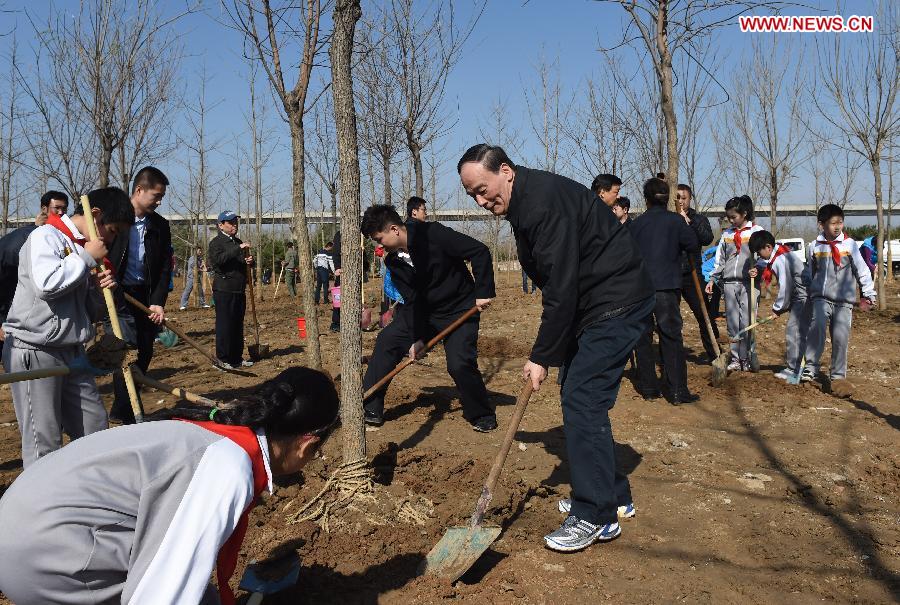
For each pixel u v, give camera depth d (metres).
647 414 6.00
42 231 3.50
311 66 5.97
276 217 27.16
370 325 11.45
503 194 3.46
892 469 4.70
